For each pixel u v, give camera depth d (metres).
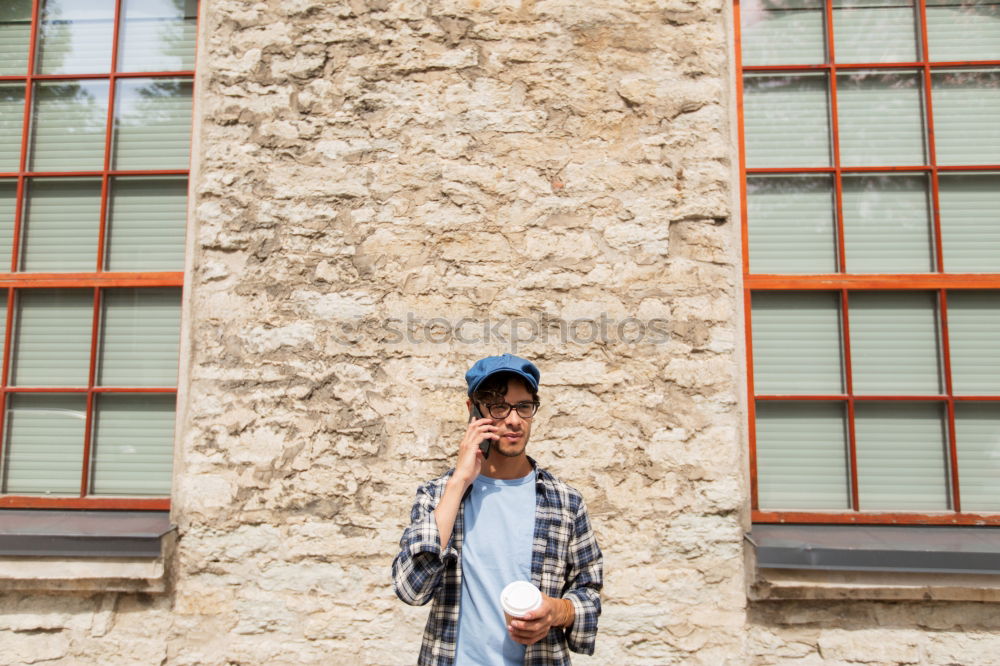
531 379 1.73
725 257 2.76
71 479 2.94
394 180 2.81
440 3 2.90
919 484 2.83
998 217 2.95
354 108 2.86
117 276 3.02
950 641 2.48
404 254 2.78
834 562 2.43
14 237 3.11
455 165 2.82
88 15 3.22
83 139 3.16
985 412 2.85
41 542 2.51
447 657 1.60
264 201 2.81
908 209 2.98
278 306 2.76
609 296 2.74
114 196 3.11
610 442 2.66
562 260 2.76
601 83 2.86
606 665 2.54
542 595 1.53
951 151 3.00
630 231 2.78
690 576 2.58
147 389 2.95
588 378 2.70
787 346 2.93
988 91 3.02
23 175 3.12
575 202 2.79
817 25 3.10
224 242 2.79
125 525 2.68
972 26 3.06
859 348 2.91
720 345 2.71
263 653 2.57
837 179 2.98
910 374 2.88
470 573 1.64
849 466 2.84
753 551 2.53
